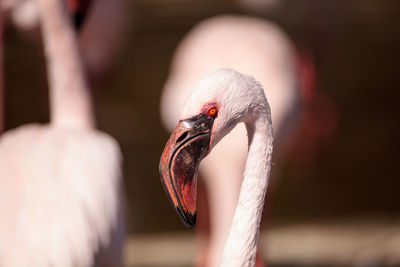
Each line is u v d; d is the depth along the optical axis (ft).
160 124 44.68
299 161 39.78
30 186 16.83
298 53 32.73
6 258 15.71
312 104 33.91
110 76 49.37
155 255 31.32
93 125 20.88
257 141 13.17
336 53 56.08
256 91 12.99
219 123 12.87
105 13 36.27
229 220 23.82
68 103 20.54
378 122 45.60
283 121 27.17
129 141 42.34
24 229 16.07
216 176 24.13
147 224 34.88
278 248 31.50
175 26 61.11
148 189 38.09
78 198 16.88
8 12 30.76
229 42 28.53
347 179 39.73
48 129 19.03
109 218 17.26
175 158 12.87
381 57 55.93
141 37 58.75
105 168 17.90
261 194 13.23
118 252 17.61
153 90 49.34
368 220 34.83
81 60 20.76
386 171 40.47
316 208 36.52
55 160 17.51
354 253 30.96
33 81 48.44
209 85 12.86
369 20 63.21
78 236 16.37
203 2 69.05
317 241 32.27
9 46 53.11
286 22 36.96
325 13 36.99
